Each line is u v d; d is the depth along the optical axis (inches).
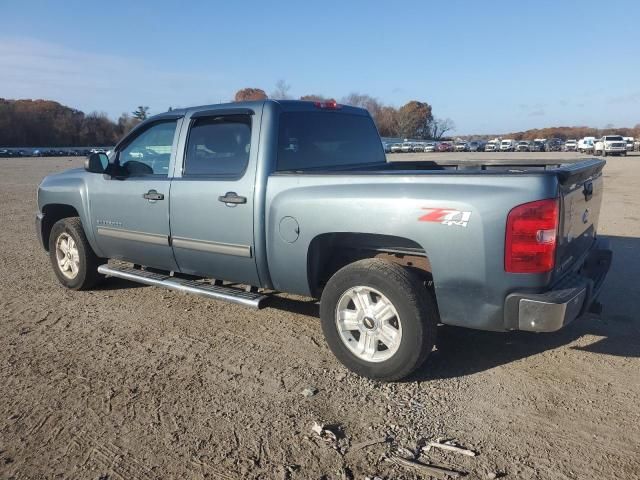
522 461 116.9
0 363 168.9
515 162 216.5
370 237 159.6
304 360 168.4
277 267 169.5
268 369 162.6
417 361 145.6
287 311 212.2
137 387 152.6
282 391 149.0
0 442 127.6
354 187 152.5
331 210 154.2
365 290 152.5
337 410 138.9
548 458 117.7
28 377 159.2
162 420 135.6
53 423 135.2
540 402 140.9
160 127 204.2
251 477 113.6
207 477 113.9
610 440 123.7
